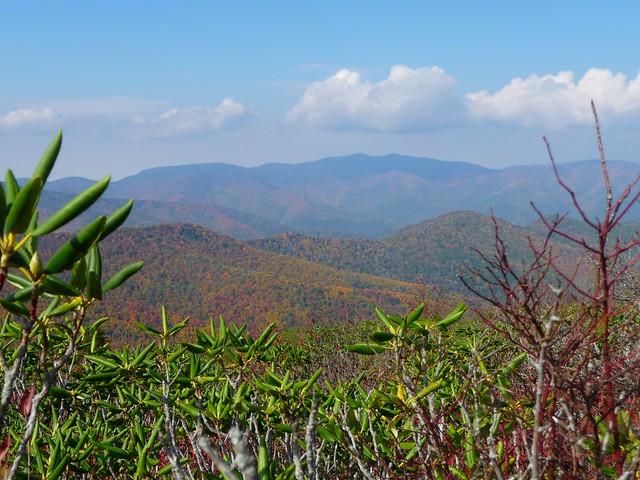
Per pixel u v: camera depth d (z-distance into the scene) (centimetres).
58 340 362
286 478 200
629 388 172
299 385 288
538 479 161
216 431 275
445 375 319
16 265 123
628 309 177
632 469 155
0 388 322
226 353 330
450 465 240
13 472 153
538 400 163
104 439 305
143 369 339
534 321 167
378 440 264
